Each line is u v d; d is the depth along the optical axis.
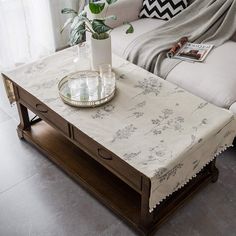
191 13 2.69
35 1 3.03
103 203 1.90
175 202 1.83
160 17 2.81
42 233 1.77
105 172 1.98
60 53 2.23
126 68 2.08
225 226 1.79
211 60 2.29
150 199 1.50
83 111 1.75
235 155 2.18
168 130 1.62
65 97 1.80
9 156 2.20
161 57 2.38
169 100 1.82
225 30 2.53
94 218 1.83
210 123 1.66
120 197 1.84
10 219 1.84
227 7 2.50
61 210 1.88
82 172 1.98
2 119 2.50
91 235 1.76
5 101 2.68
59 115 1.74
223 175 2.06
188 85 2.17
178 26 2.61
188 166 1.61
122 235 1.75
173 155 1.49
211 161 1.90
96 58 2.01
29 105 2.03
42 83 1.96
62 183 2.03
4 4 2.84
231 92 2.04
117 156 1.51
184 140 1.57
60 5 3.19
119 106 1.78
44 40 3.28
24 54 3.19
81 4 3.23
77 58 2.15
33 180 2.05
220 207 1.88
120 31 2.69
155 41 2.52
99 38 1.96
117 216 1.84
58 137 2.21
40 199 1.94
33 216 1.85
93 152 1.70
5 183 2.03
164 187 1.53
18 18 2.98
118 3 2.71
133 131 1.62
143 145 1.55
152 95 1.85
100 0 2.67
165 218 1.76
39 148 2.18
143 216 1.64
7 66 3.06
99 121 1.69
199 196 1.94
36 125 2.31
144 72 2.04
